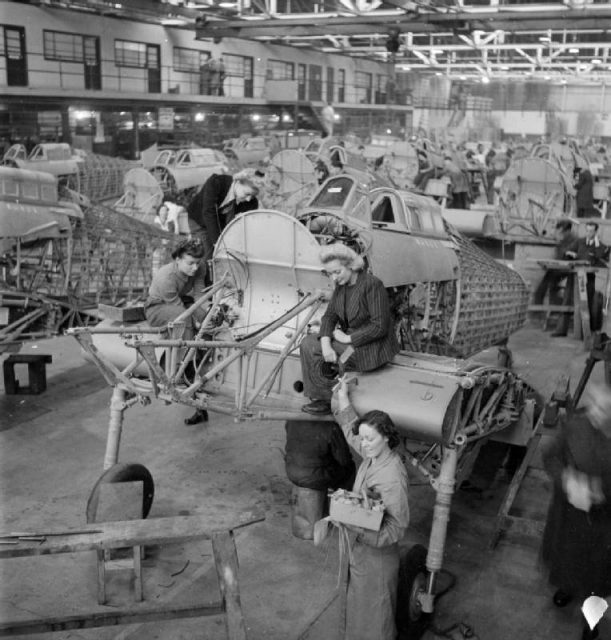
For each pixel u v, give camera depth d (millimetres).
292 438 5664
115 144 27234
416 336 6711
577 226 13305
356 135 40188
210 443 7582
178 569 5391
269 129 35781
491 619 4902
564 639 4711
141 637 4645
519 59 47938
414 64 49375
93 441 7562
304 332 5633
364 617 4285
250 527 5969
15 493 6434
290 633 4707
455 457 4965
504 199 15875
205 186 7297
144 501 5746
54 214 9281
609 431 4484
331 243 5828
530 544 5801
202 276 7184
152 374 5230
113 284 10898
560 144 26234
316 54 42406
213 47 34000
